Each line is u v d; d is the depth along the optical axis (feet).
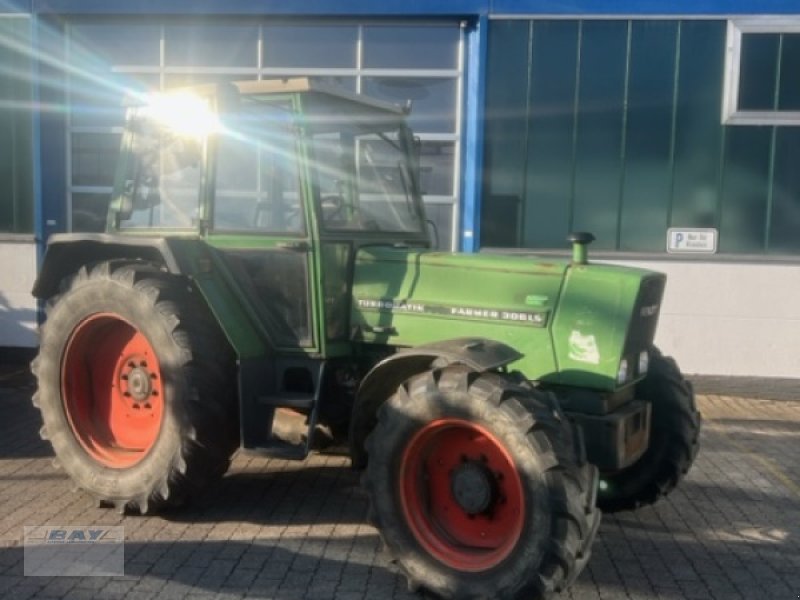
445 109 29.96
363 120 15.96
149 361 15.83
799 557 14.35
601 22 28.19
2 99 30.66
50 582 12.77
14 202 30.99
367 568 13.52
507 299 13.89
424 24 29.48
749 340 28.40
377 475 12.67
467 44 29.60
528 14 28.25
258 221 15.11
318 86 14.44
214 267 15.30
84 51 30.86
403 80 30.01
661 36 28.04
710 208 28.43
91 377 16.40
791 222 28.25
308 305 14.83
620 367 13.21
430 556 12.41
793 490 18.02
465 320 14.15
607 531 15.48
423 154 30.12
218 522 15.37
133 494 15.06
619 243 28.84
